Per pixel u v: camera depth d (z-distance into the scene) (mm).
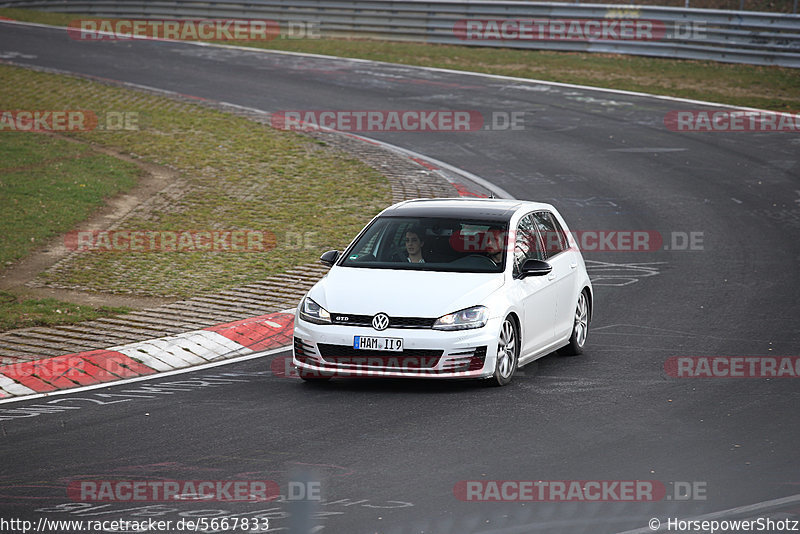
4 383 34875
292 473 25844
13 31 133125
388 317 33094
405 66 115000
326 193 66938
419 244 36656
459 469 26000
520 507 23344
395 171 73000
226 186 68562
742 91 102375
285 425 30062
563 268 39062
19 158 73188
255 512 23188
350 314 33469
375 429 29516
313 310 34188
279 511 23203
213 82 104562
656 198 67812
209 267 51156
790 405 31797
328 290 34781
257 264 51688
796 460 26516
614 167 75875
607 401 32438
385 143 82312
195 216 61406
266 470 26094
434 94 100938
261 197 65938
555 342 37969
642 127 88375
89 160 73688
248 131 84375
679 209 65188
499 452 27328
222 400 32938
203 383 35094
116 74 106562
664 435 28766
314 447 27938
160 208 63094
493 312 33625
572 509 23219
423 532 21938
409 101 97750
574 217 63250
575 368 36969
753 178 72812
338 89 102562
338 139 82875
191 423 30422
